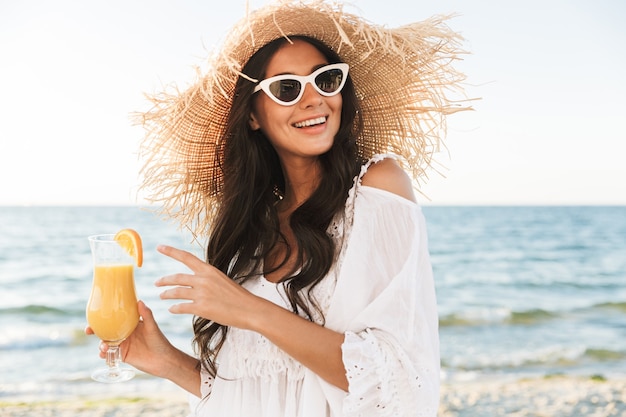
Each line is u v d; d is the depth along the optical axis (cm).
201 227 262
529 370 995
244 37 217
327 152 220
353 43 228
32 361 1069
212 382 223
